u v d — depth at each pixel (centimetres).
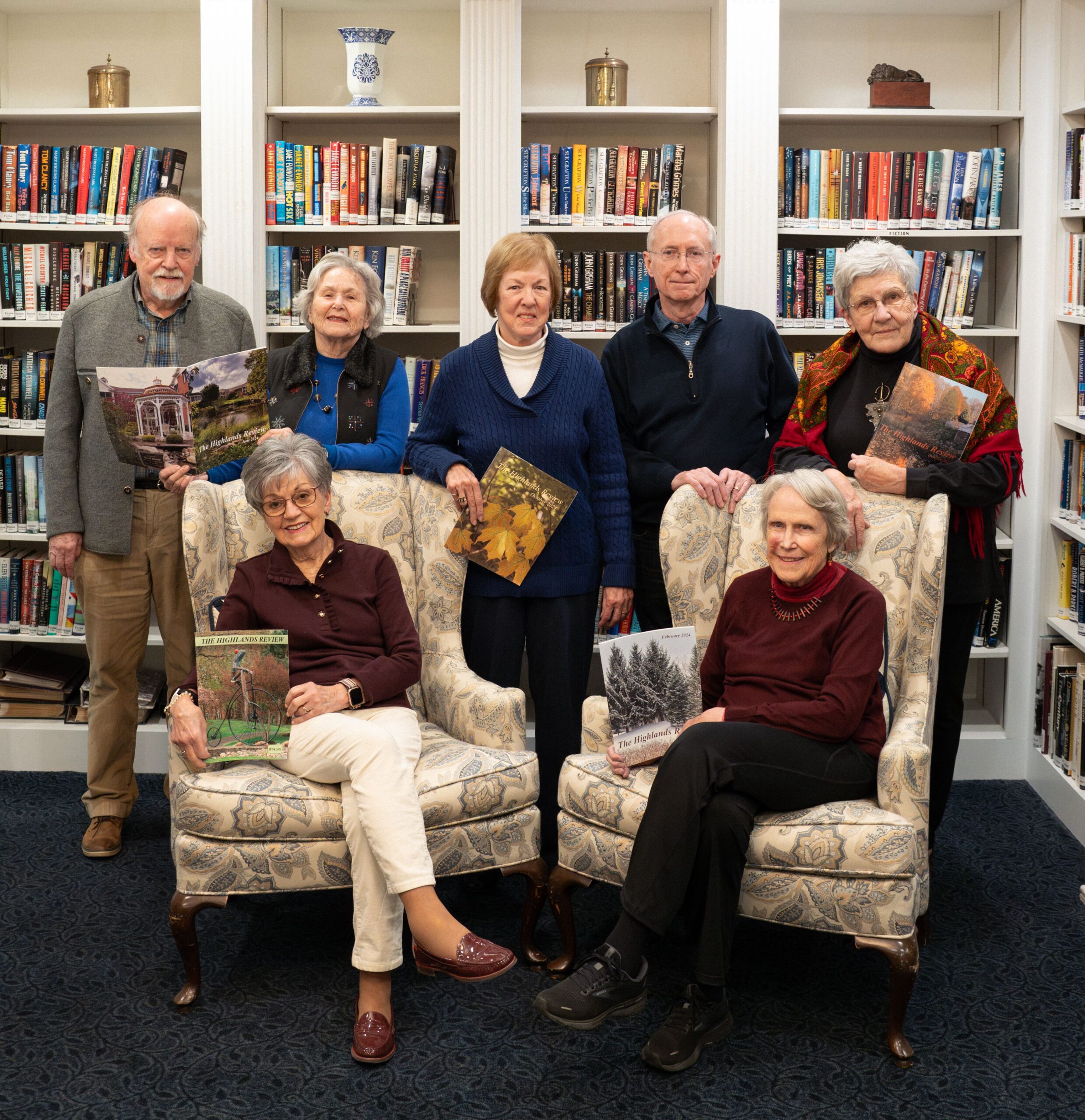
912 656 278
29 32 417
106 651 338
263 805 250
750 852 240
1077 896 314
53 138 418
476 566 314
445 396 316
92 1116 222
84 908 306
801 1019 256
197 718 259
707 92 415
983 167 386
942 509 279
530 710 432
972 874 327
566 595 313
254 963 280
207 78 380
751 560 299
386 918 245
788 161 387
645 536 332
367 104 396
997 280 407
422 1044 247
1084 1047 244
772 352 334
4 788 390
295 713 260
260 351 291
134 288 328
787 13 405
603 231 392
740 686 267
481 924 299
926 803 250
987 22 405
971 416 283
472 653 318
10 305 400
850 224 390
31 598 407
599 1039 249
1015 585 391
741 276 385
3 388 400
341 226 393
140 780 400
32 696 409
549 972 274
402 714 271
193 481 299
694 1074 236
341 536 286
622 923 237
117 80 399
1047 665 379
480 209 387
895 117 389
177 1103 227
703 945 236
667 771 240
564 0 397
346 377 322
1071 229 374
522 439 308
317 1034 251
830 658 259
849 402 306
